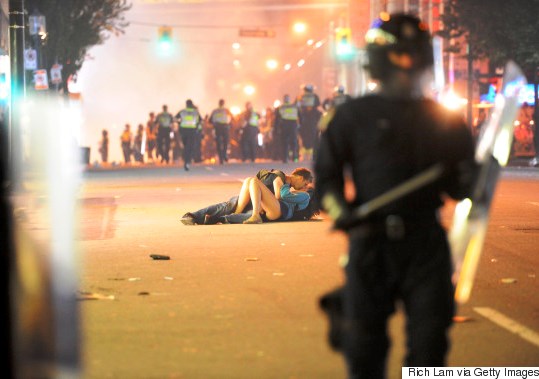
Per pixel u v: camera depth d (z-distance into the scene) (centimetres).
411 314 1491
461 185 1484
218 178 9312
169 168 12475
